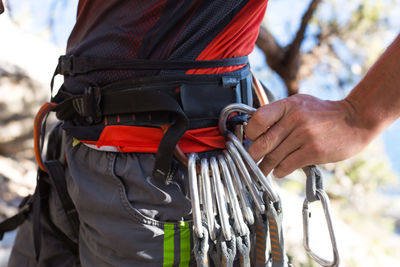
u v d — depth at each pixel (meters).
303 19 2.96
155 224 0.81
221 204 0.77
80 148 0.89
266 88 1.06
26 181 3.46
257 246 0.84
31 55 4.07
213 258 0.79
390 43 0.74
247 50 0.87
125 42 0.81
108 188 0.83
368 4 3.27
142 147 0.81
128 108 0.78
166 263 0.82
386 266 2.78
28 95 3.83
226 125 0.85
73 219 1.01
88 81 0.85
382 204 4.27
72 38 0.94
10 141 3.77
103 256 0.86
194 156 0.79
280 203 0.79
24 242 1.14
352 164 3.91
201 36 0.78
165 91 0.79
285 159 0.79
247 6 0.79
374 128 0.75
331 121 0.74
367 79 0.74
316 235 2.46
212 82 0.81
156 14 0.78
